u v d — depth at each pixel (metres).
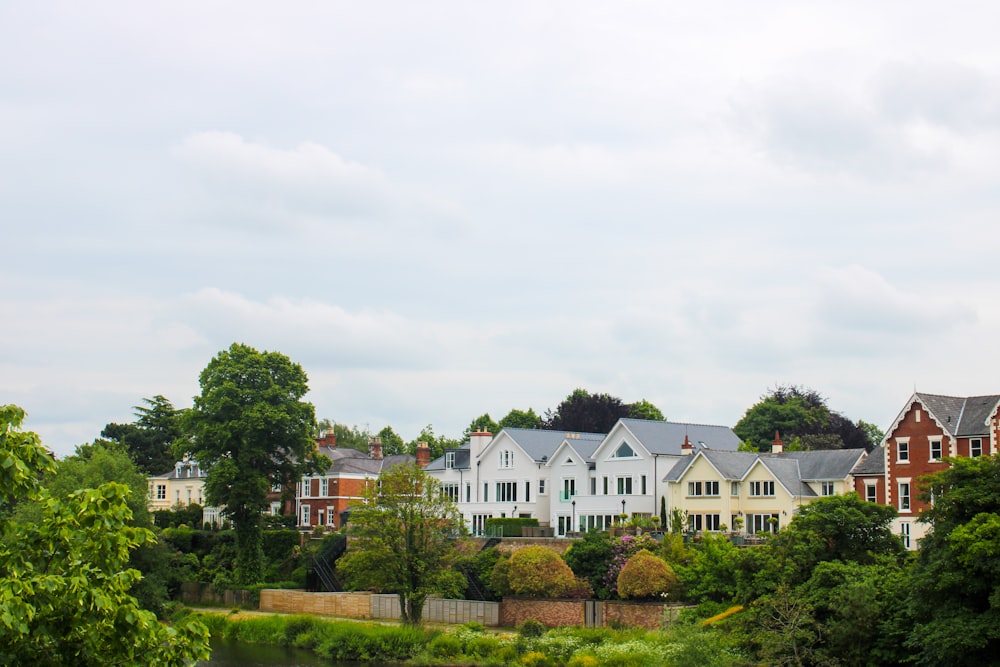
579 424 132.75
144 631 18.34
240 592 90.81
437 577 71.25
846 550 54.66
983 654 42.94
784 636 47.91
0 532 18.48
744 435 134.12
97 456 83.00
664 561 65.75
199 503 138.00
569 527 99.00
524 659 57.91
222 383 94.44
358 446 193.50
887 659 46.47
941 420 74.44
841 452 85.12
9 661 17.31
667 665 50.66
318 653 66.69
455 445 174.38
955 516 46.00
